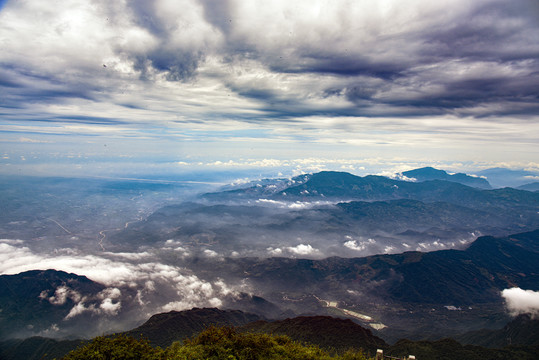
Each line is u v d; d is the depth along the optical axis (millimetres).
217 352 27031
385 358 31547
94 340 25734
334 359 29406
